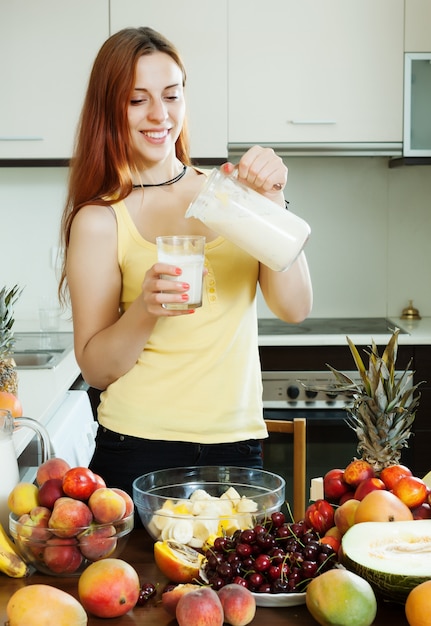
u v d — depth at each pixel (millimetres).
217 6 3631
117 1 3615
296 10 3641
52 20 3621
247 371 1836
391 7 3650
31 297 4102
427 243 4125
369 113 3699
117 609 1152
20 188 4055
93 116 1786
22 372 2834
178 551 1281
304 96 3682
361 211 4109
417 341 3490
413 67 3678
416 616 1071
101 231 1777
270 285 1830
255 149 1590
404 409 1439
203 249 1479
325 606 1092
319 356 3527
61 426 2324
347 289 4145
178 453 1788
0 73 3643
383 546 1209
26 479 2051
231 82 3666
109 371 1788
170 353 1786
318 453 3525
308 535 1242
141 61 1714
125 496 1318
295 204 4105
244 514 1332
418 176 4094
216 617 1080
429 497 1348
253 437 1841
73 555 1265
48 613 1083
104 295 1808
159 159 1774
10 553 1293
